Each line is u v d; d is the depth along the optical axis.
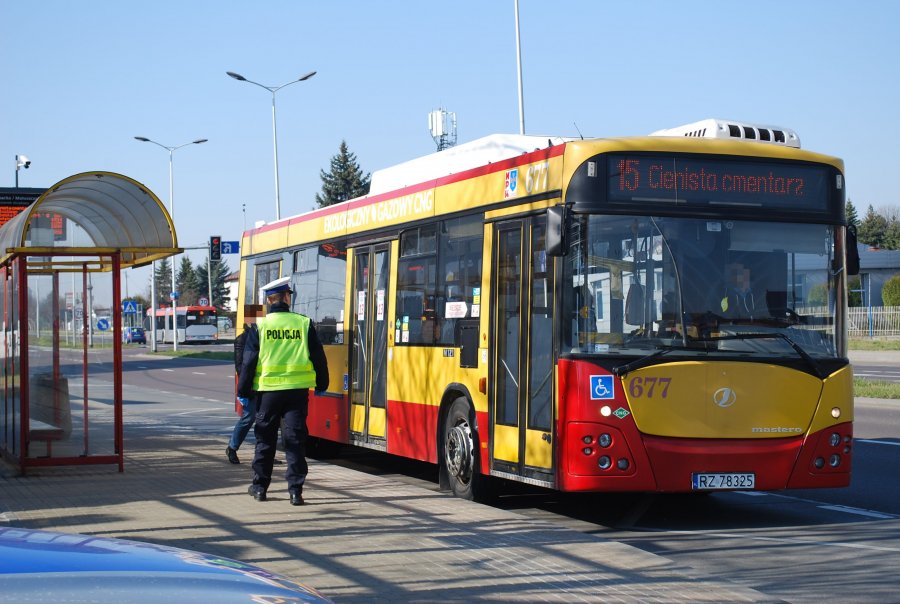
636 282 9.52
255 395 12.18
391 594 6.72
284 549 7.98
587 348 9.38
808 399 9.69
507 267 10.58
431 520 9.23
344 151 111.00
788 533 9.61
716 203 9.75
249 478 12.09
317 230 15.68
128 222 13.13
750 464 9.48
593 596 6.69
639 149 9.66
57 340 12.55
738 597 6.70
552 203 9.86
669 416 9.38
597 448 9.27
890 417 21.03
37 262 12.49
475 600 6.59
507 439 10.41
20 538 3.21
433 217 12.20
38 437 12.45
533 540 8.35
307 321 10.39
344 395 14.37
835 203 10.05
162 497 10.57
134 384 40.28
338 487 11.34
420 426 12.23
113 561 3.05
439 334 11.90
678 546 9.03
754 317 9.68
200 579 3.02
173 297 80.06
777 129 10.52
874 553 8.59
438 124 42.03
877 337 50.25
